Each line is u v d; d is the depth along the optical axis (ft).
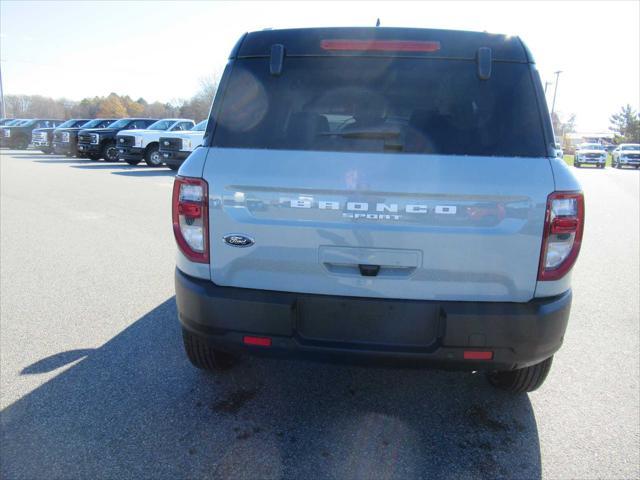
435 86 8.41
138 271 19.58
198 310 8.59
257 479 8.17
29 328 14.05
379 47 8.55
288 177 8.07
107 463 8.48
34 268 19.85
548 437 9.45
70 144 80.12
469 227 7.89
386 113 8.41
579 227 8.02
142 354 12.54
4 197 37.70
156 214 31.40
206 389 10.95
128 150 63.72
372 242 8.01
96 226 27.78
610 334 14.39
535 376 10.15
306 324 8.40
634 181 70.85
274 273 8.38
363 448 9.03
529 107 8.25
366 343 8.27
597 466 8.63
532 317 7.98
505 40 8.61
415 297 8.14
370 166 7.94
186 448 8.92
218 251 8.48
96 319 14.76
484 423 9.88
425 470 8.46
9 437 9.12
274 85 8.66
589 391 11.16
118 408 10.13
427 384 11.40
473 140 8.11
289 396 10.77
